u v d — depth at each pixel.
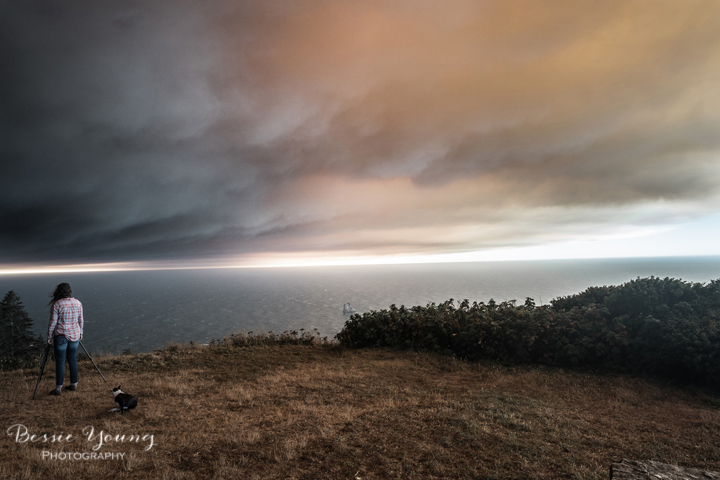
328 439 4.63
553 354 9.20
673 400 6.67
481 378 8.14
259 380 7.84
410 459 4.06
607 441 4.65
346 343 12.30
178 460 4.08
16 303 39.12
